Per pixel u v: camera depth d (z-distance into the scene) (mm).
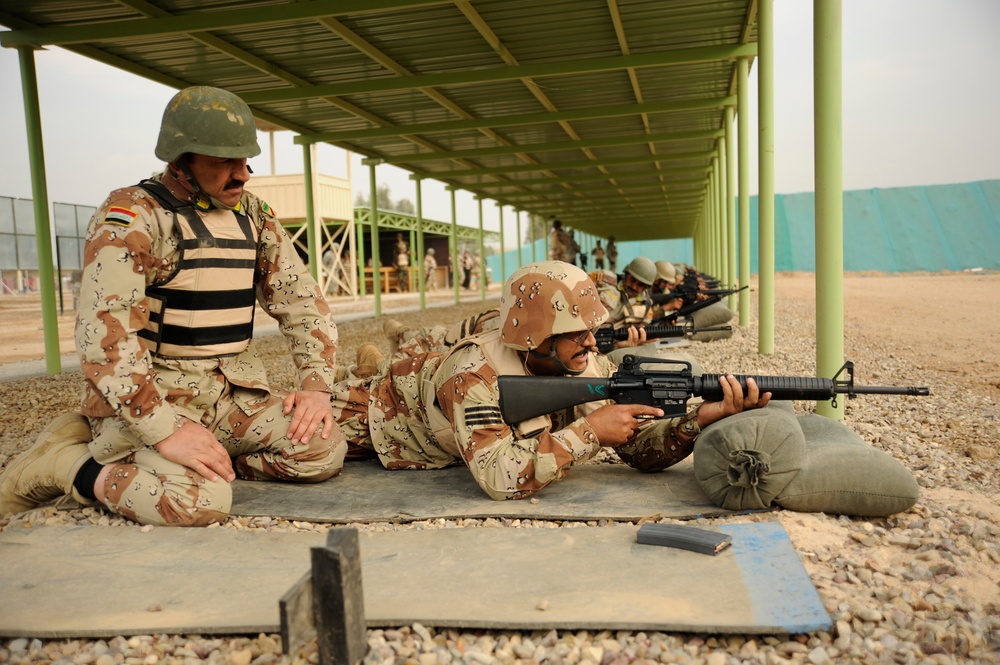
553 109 15086
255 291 4047
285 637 2096
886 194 43281
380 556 3078
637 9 9969
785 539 3053
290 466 4000
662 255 60250
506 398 3496
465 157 19188
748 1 9969
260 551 3188
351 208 31266
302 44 10453
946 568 2893
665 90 14406
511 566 2928
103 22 8953
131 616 2666
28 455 3762
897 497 3357
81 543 3326
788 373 8320
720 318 11195
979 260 41281
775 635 2471
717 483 3441
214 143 3395
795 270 43812
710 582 2721
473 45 11023
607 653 2369
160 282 3609
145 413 3414
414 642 2459
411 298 33188
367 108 14297
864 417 5730
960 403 6391
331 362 4113
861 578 2828
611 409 3529
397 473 4262
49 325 9664
